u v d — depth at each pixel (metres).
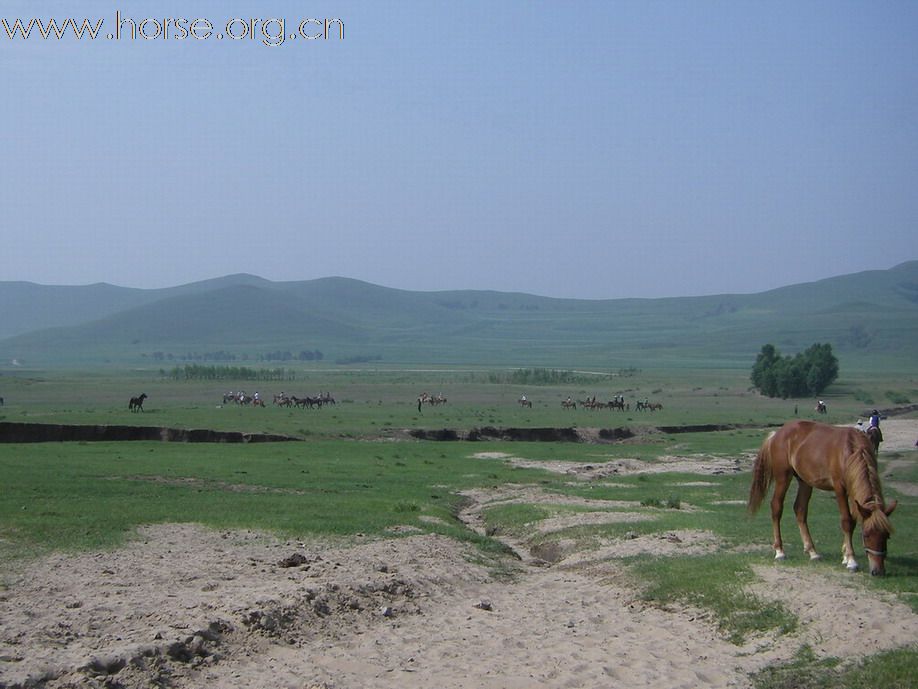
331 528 24.88
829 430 18.25
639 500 36.81
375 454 55.16
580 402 115.31
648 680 13.22
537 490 40.22
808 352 149.25
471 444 65.19
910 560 18.47
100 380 170.12
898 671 12.40
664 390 157.12
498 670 13.72
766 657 14.04
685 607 17.16
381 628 16.05
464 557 22.92
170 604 15.72
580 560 23.30
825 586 16.25
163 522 24.91
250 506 29.20
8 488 31.39
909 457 56.47
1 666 12.16
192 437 63.41
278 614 15.50
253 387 148.88
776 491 19.33
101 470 40.16
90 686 11.85
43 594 16.38
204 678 12.86
